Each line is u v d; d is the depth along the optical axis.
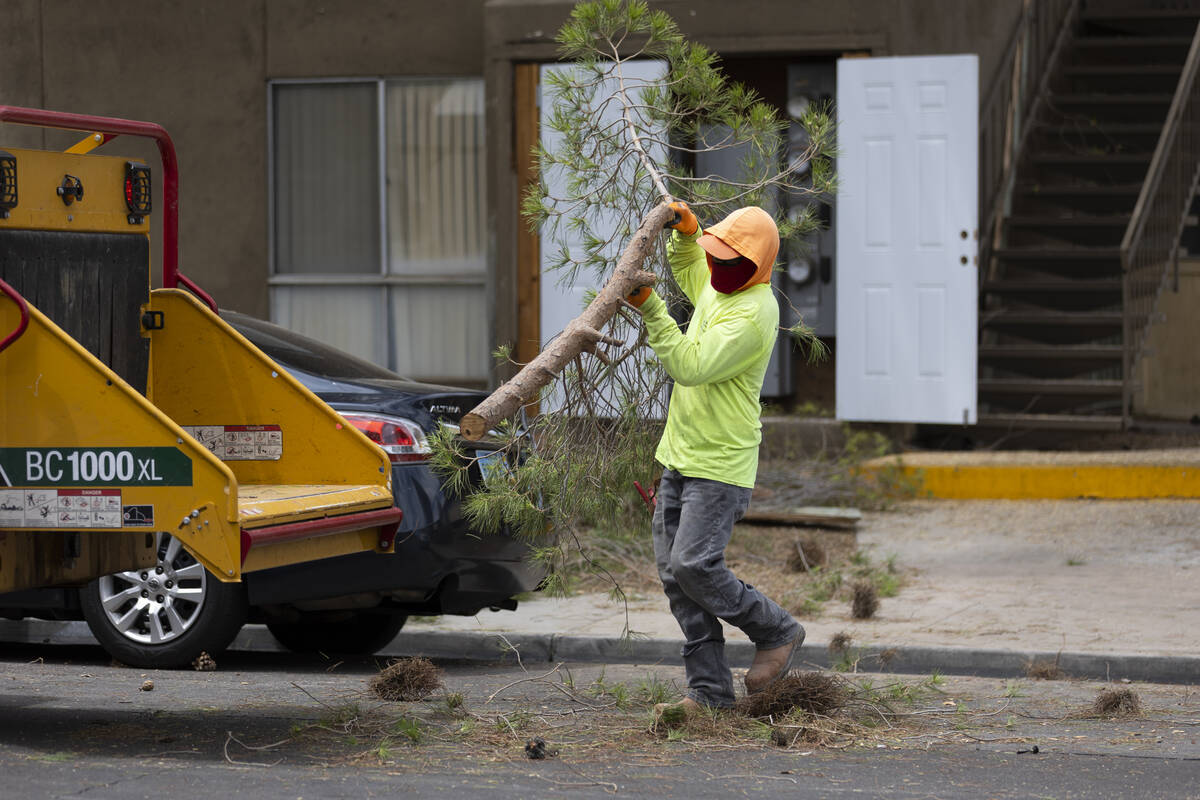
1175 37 15.83
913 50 12.66
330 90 13.89
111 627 7.15
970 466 12.09
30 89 14.12
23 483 5.14
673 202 5.89
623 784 4.95
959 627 8.10
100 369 5.06
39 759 5.13
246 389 6.12
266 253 13.97
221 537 4.96
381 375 7.86
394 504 6.34
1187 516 11.29
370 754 5.33
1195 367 15.45
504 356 6.51
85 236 5.79
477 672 7.40
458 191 13.77
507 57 13.05
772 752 5.45
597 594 9.12
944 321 12.59
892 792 4.92
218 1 13.89
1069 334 13.70
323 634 8.05
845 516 11.12
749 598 5.70
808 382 14.12
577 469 6.18
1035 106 14.81
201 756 5.26
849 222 12.73
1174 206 13.95
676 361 5.46
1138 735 5.88
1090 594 8.95
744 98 6.91
